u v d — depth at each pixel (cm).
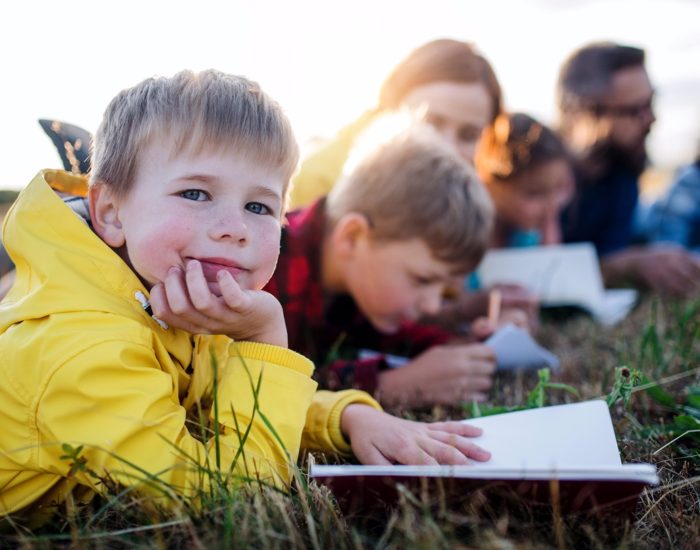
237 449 113
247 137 120
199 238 116
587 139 368
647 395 160
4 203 271
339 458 133
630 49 368
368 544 99
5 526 113
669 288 333
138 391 108
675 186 425
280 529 99
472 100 279
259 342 123
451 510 101
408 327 230
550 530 101
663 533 106
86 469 104
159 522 101
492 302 259
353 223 200
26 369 110
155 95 120
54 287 115
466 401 174
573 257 292
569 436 124
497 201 331
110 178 122
